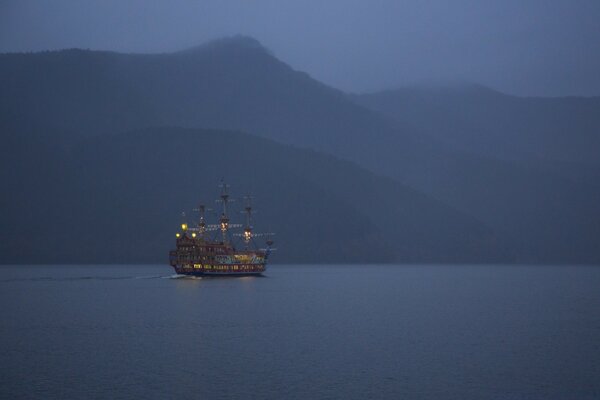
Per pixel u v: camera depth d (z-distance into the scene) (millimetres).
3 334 150125
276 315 184750
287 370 114188
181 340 142000
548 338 145625
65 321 171500
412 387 104188
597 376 110938
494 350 131375
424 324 166625
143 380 107750
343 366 117125
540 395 100625
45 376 110250
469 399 98625
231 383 106125
